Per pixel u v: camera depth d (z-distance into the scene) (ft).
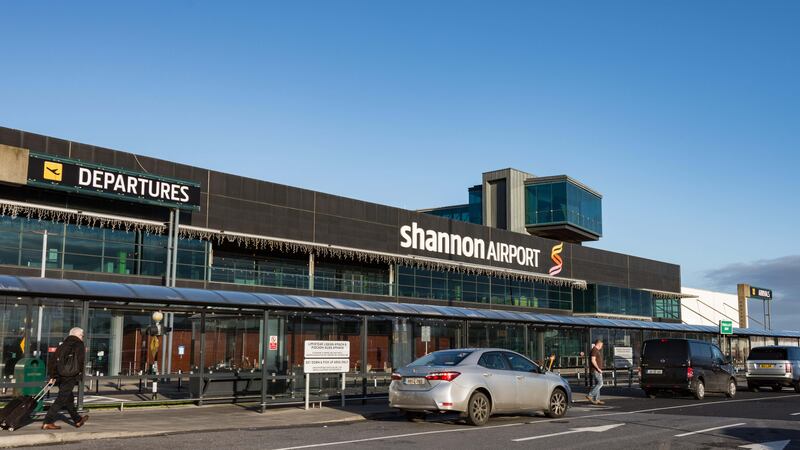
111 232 101.81
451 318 76.54
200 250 111.34
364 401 68.08
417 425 52.37
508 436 45.83
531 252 170.81
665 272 216.33
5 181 88.94
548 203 194.59
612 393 90.27
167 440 42.80
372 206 136.26
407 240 142.00
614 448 40.75
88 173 96.27
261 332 68.80
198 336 72.02
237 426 49.75
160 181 103.45
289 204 122.21
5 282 50.29
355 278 138.10
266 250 123.95
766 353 100.01
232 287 114.21
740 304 237.04
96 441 42.27
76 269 97.76
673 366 81.15
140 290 55.83
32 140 93.45
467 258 154.51
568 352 96.17
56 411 44.55
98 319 63.72
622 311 194.59
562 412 58.39
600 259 191.93
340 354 63.21
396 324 74.74
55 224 96.37
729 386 85.81
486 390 52.42
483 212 199.72
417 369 52.08
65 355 45.06
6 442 40.11
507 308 163.63
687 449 40.57
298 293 123.13
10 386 48.73
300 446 40.22
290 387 67.15
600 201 213.46
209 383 64.80
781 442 43.55
